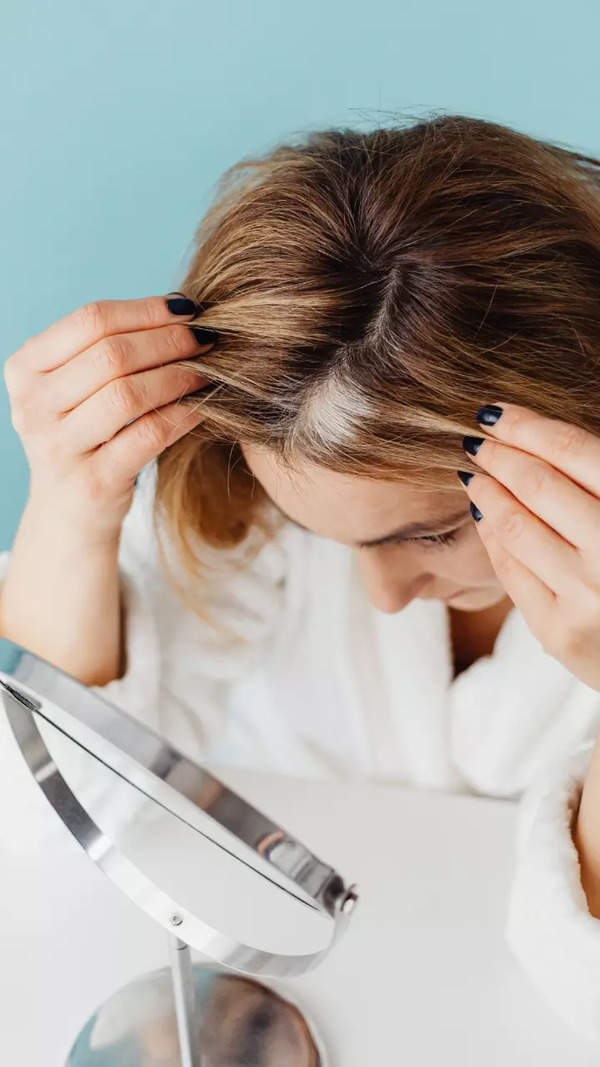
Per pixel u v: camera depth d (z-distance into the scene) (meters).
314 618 0.92
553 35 0.97
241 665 0.90
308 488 0.60
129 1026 0.55
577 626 0.50
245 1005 0.56
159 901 0.46
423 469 0.56
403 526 0.61
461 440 0.55
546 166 0.61
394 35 0.99
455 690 0.89
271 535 0.88
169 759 0.35
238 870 0.39
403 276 0.55
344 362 0.55
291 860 0.36
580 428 0.51
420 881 0.67
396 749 0.95
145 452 0.64
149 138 1.07
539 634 0.53
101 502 0.69
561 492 0.49
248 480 0.82
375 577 0.68
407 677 0.91
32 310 1.17
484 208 0.56
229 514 0.84
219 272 0.61
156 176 1.09
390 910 0.64
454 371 0.54
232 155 1.06
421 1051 0.55
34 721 0.46
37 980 0.59
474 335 0.54
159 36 1.02
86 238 1.13
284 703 0.95
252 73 1.02
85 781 0.43
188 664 0.88
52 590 0.76
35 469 0.71
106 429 0.62
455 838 0.70
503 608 0.88
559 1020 0.57
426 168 0.58
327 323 0.56
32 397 0.63
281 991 0.58
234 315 0.58
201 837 0.39
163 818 0.40
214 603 0.89
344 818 0.72
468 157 0.59
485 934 0.63
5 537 1.29
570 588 0.49
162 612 0.88
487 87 1.00
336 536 0.63
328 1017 0.57
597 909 0.57
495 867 0.68
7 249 1.15
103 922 0.63
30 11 1.03
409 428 0.55
